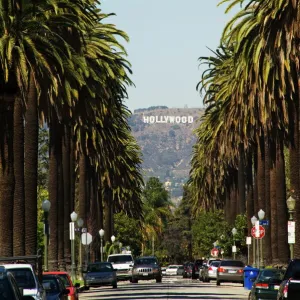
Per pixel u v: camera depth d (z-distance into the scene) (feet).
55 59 295.69
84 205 524.93
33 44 281.13
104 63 400.06
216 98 496.64
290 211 318.86
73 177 508.53
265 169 469.16
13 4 279.69
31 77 299.58
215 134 555.69
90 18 340.18
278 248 415.44
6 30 278.87
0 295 117.60
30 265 165.27
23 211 293.43
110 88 446.19
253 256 523.29
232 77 449.06
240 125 460.14
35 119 309.22
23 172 292.20
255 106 415.85
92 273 435.12
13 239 293.64
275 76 357.00
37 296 156.15
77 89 355.36
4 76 281.13
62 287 201.98
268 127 413.18
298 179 368.89
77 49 324.80
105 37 408.46
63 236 417.28
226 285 470.80
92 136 502.79
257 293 249.75
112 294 359.66
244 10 369.30
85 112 380.78
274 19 330.34
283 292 193.77
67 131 438.81
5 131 281.74
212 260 537.65
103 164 582.35
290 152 372.58
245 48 362.94
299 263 200.85
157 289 406.82
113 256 561.43
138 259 531.91
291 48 329.11
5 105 282.56
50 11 305.53
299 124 359.46
